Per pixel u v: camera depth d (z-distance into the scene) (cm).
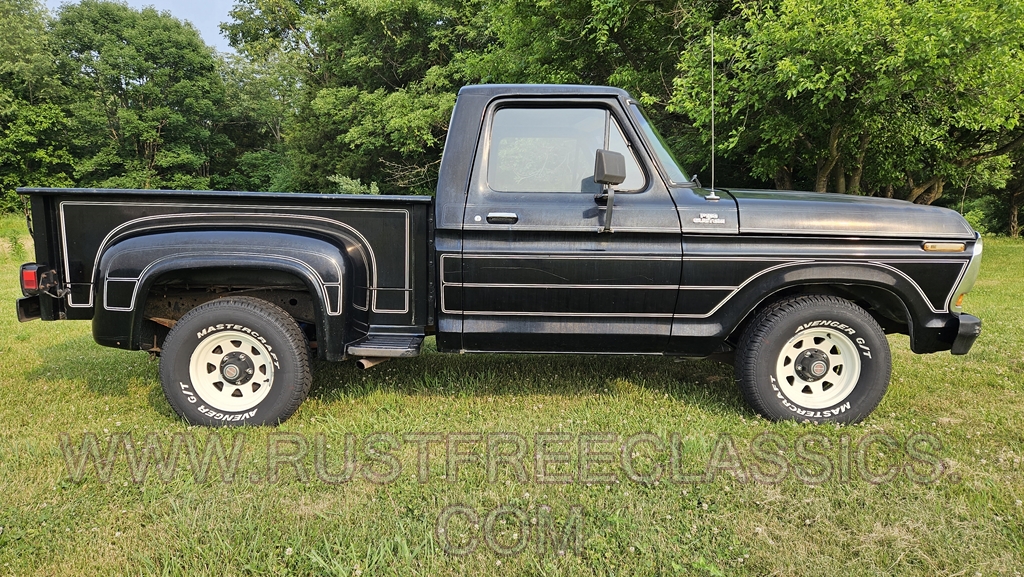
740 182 1366
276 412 312
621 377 408
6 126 2928
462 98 320
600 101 318
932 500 241
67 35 3172
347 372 414
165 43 3141
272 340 307
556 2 1109
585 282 311
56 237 311
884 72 734
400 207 314
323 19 2409
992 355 462
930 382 398
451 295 316
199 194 305
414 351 308
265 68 3244
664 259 308
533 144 319
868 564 201
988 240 2270
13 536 214
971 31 694
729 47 803
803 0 733
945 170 1133
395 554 207
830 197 337
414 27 2042
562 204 311
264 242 300
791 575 196
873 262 310
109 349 489
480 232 309
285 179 2906
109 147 3106
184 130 3180
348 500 241
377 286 322
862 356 317
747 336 323
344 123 2217
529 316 320
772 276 311
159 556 205
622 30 1096
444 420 326
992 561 203
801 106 875
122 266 299
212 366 321
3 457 276
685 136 1112
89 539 215
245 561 202
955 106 884
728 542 213
